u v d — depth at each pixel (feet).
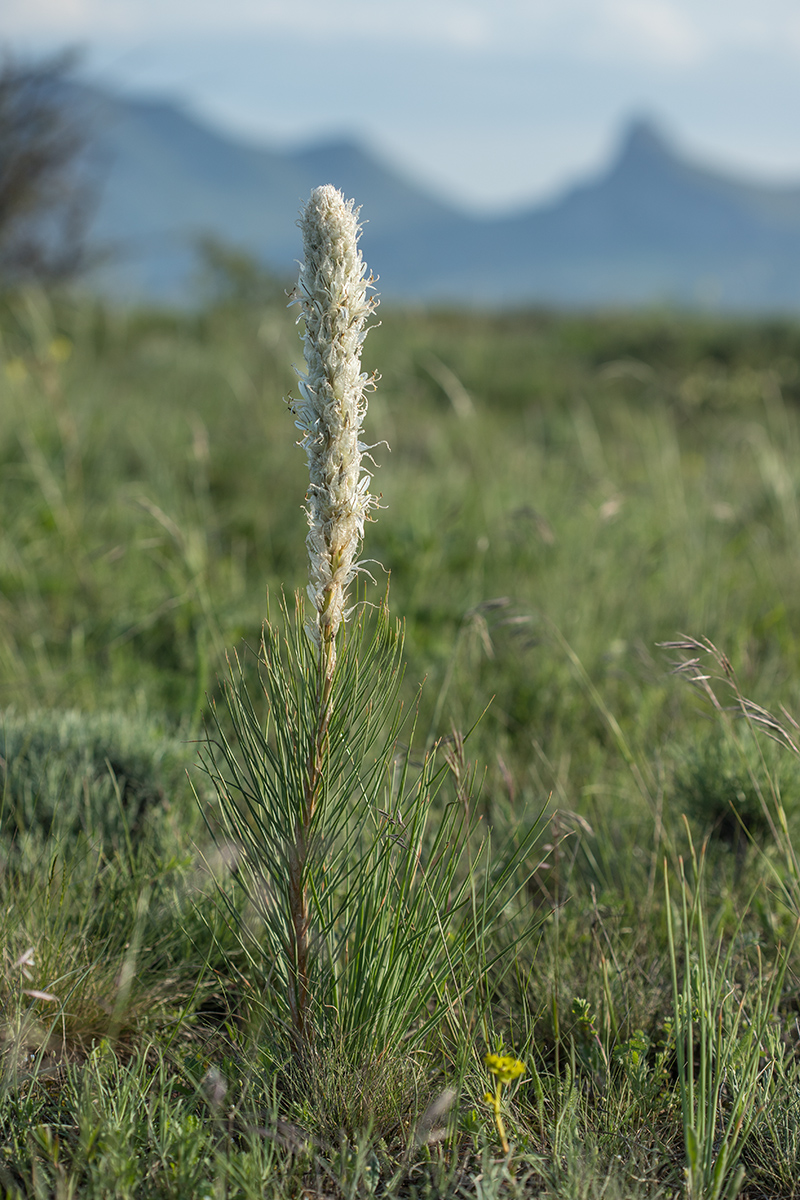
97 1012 7.63
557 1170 6.28
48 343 25.76
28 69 36.50
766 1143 6.81
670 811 10.51
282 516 21.42
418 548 17.87
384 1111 6.70
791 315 60.44
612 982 8.23
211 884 8.31
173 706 13.20
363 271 5.86
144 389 31.91
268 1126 6.63
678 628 15.72
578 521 20.33
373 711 6.79
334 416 5.95
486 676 14.42
